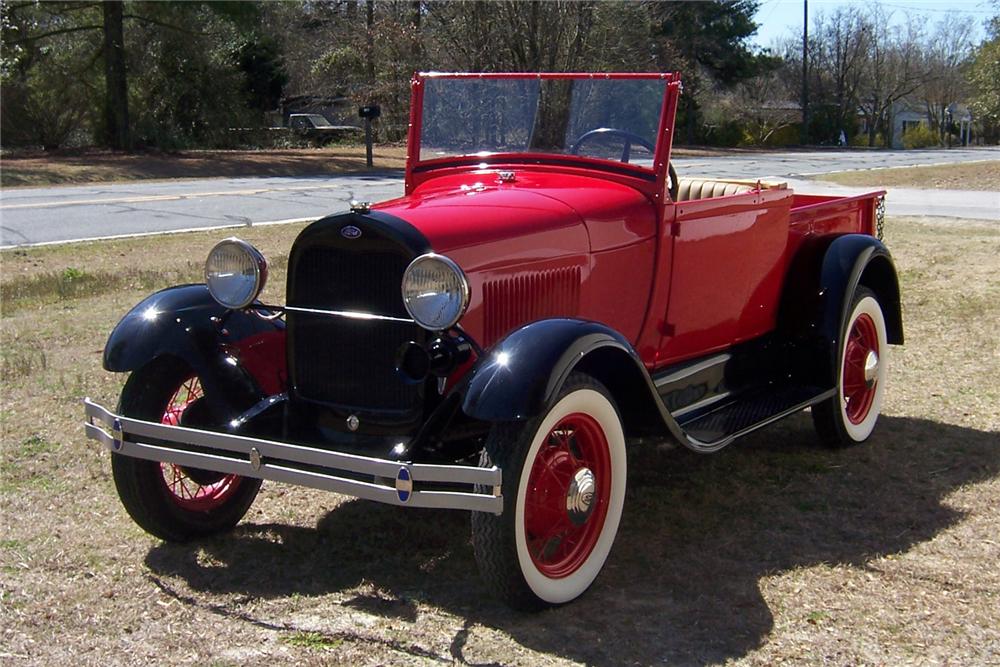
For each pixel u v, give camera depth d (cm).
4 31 2767
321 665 321
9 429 561
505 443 337
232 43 3238
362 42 3117
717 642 337
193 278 995
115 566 398
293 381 401
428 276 339
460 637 339
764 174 2545
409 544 418
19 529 432
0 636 341
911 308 862
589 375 378
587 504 366
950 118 6681
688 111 4703
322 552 412
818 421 534
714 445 423
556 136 466
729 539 422
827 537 425
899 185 2194
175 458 371
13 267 1074
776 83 6588
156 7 3017
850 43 6500
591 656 327
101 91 3039
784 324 536
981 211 1620
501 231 387
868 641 337
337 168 2706
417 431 374
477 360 350
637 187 447
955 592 372
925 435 559
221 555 409
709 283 482
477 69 2803
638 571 393
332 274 383
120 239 1272
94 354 724
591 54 2797
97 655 329
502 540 335
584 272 416
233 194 1894
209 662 324
